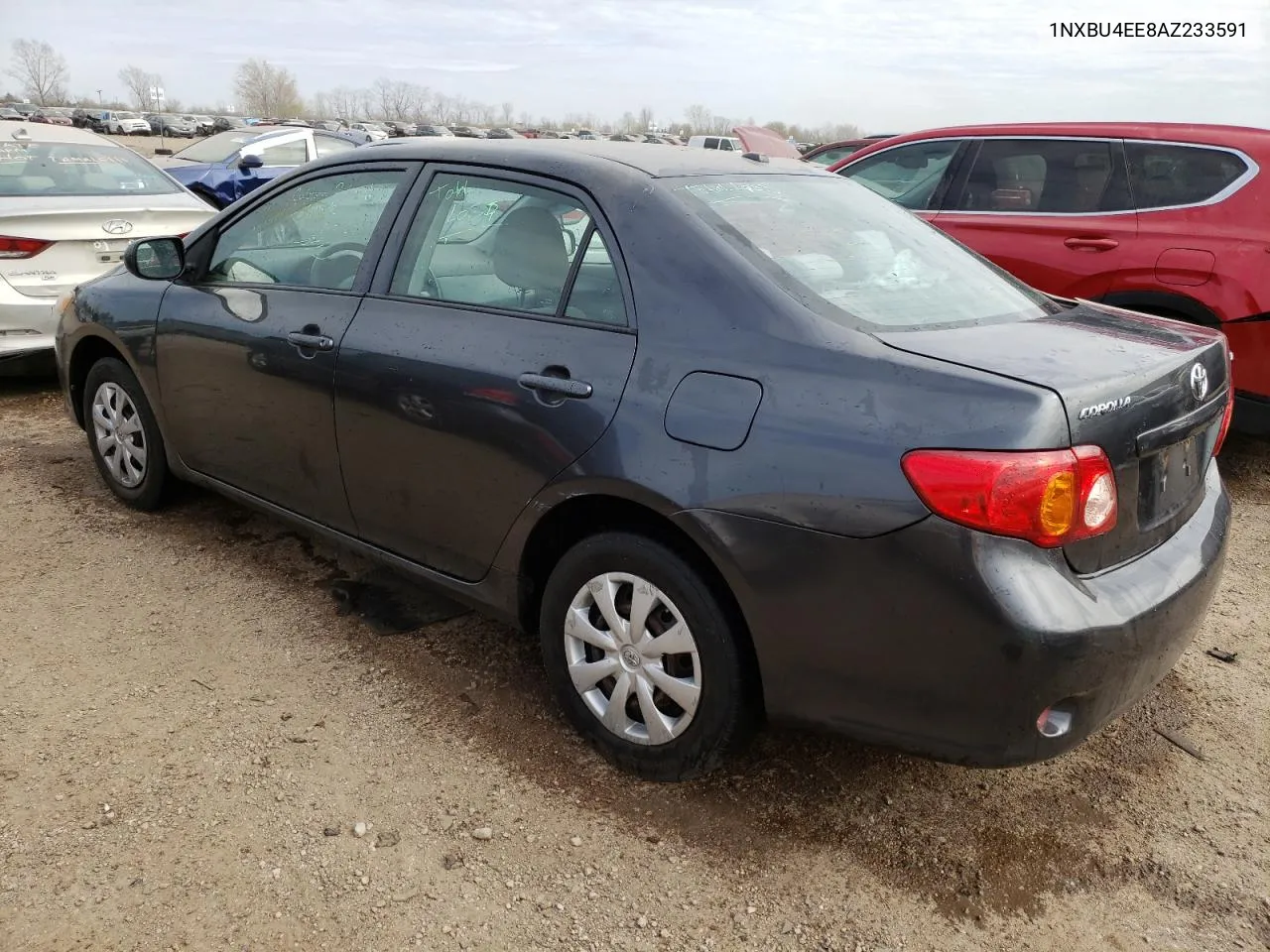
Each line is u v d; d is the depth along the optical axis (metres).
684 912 2.27
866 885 2.38
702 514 2.32
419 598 3.68
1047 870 2.45
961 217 5.92
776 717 2.40
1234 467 5.55
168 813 2.49
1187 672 3.38
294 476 3.46
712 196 2.77
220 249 3.80
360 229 3.30
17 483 4.66
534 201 2.87
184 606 3.55
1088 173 5.52
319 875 2.32
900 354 2.23
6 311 5.71
